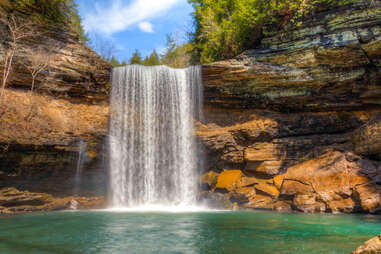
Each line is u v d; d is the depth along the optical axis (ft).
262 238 21.49
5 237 22.26
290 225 28.60
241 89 63.10
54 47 57.00
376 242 13.73
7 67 51.70
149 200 60.34
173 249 17.94
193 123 64.90
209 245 19.12
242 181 57.16
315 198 44.45
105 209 51.01
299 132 61.36
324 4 53.93
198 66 62.44
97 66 60.64
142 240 20.98
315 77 57.57
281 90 61.77
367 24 50.29
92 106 60.34
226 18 79.20
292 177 49.98
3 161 43.75
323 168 47.60
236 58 59.88
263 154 58.54
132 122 61.98
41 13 56.49
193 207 55.77
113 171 57.82
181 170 62.95
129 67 63.77
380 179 41.81
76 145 52.80
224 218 35.09
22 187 46.80
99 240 20.97
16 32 51.47
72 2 62.34
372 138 46.85
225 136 62.80
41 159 48.03
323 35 53.72
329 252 16.93
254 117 64.44
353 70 56.13
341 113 60.29
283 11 58.08
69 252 17.29
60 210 48.39
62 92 57.88
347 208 40.86
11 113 47.91
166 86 65.26
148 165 61.52
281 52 57.06
